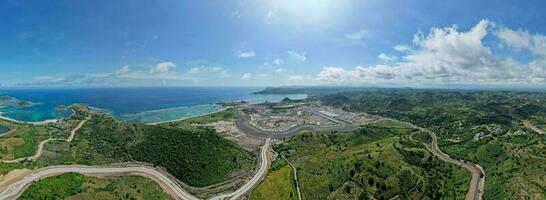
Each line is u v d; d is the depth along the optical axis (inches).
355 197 7859.3
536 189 7485.2
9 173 7647.6
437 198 7775.6
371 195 7805.1
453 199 7741.1
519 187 7632.9
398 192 7819.9
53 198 6983.3
